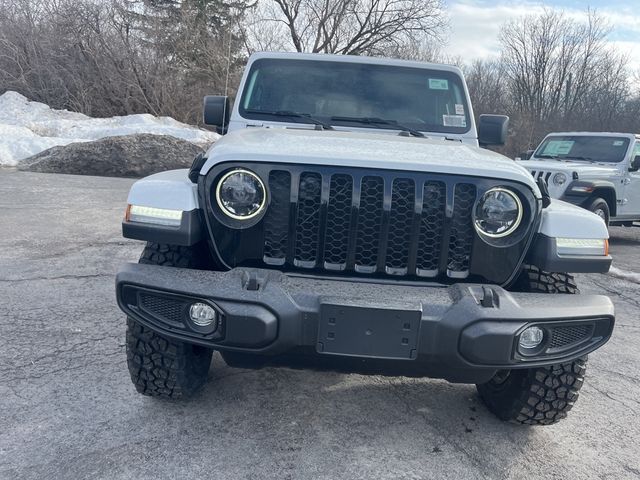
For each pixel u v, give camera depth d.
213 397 3.29
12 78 23.55
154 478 2.52
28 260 5.93
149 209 2.62
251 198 2.59
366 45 31.62
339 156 2.59
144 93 24.72
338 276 2.63
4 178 12.04
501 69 45.19
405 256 2.64
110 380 3.39
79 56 24.06
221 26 27.52
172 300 2.51
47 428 2.85
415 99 4.13
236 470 2.61
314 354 2.45
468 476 2.68
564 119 42.56
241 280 2.45
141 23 24.86
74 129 19.36
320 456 2.76
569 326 2.54
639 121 40.97
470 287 2.50
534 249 2.71
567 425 3.23
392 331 2.37
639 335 4.90
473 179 2.61
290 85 4.15
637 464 2.86
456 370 2.51
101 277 5.47
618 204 9.55
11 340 3.88
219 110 4.18
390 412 3.25
